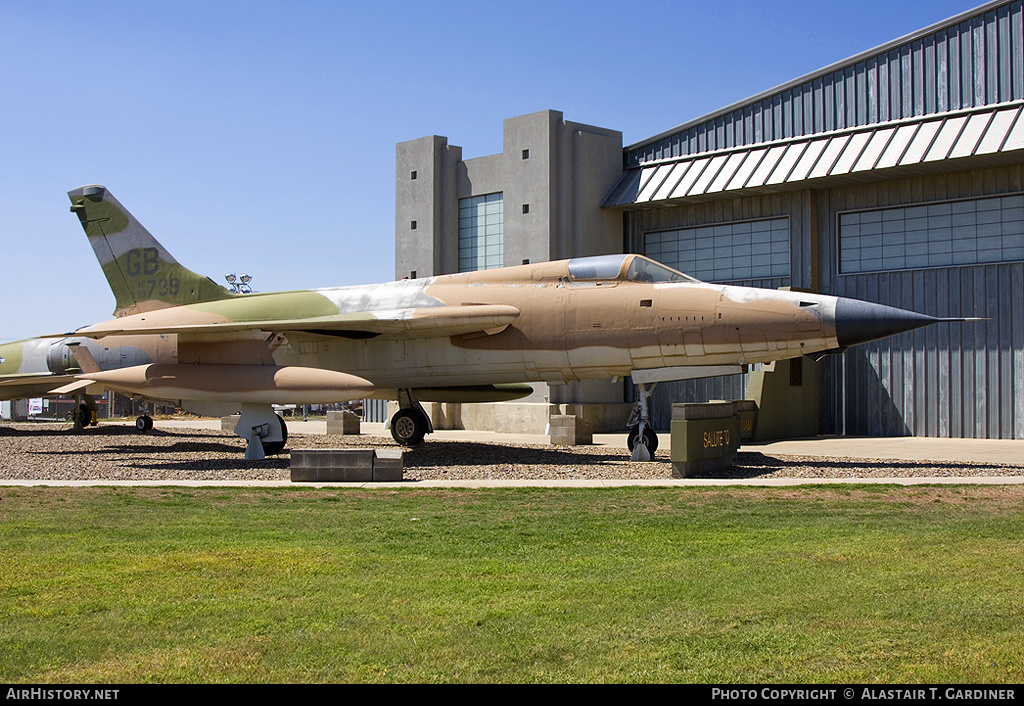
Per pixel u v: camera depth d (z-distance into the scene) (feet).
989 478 47.78
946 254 86.17
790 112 93.30
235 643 20.24
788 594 23.86
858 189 90.79
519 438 90.48
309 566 27.53
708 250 100.94
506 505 39.68
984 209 83.97
